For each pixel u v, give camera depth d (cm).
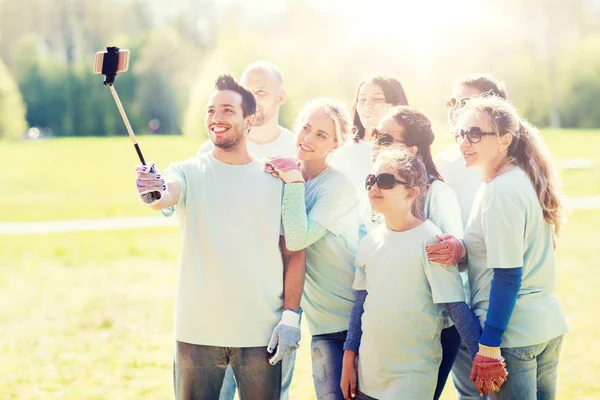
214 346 327
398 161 335
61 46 6800
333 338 373
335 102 369
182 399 334
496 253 311
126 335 704
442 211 362
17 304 845
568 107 4772
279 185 336
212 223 327
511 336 318
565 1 5153
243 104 332
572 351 618
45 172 2683
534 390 322
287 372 392
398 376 334
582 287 878
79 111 6097
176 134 6319
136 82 6259
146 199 309
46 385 557
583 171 2219
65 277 1002
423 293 335
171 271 1034
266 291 329
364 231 400
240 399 336
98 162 3153
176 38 6694
